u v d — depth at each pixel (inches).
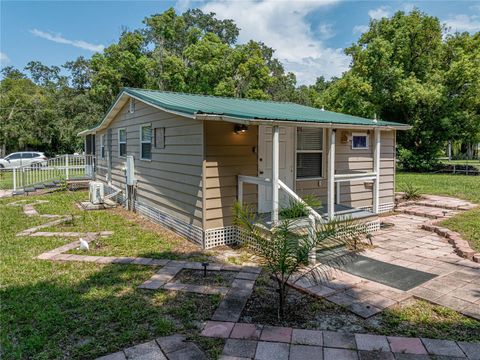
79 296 149.7
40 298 147.6
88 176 565.0
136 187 345.4
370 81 778.8
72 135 1099.3
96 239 245.4
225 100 318.7
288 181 276.4
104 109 1070.4
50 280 168.7
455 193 443.5
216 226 227.5
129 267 186.7
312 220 174.6
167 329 120.6
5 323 126.2
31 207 379.2
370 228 261.3
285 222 142.5
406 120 807.1
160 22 970.1
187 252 215.6
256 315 132.0
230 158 230.7
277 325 123.8
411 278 168.7
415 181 597.3
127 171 351.9
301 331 118.9
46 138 1215.6
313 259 187.5
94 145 571.2
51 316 130.2
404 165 834.8
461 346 108.6
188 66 992.2
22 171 508.1
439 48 779.4
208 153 221.1
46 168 536.1
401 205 375.6
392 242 235.5
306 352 106.3
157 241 241.4
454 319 127.5
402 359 102.3
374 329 120.7
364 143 321.7
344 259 191.8
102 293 152.6
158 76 948.6
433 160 816.9
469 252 200.4
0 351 108.1
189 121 235.1
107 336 116.7
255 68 930.1
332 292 152.1
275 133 202.4
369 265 188.4
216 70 899.4
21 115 1168.8
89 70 1150.3
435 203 369.1
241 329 120.6
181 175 249.9
